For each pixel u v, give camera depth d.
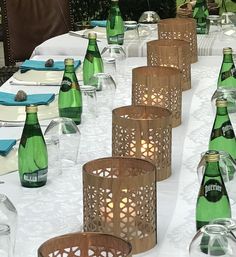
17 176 2.15
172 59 3.00
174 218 1.84
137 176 1.63
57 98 2.96
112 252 1.46
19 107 2.79
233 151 2.17
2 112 2.74
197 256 1.43
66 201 1.97
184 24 3.55
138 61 3.75
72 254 1.46
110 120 2.70
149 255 1.65
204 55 3.81
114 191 1.63
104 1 5.80
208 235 1.43
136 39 3.94
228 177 1.88
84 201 1.68
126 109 2.17
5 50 4.96
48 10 4.93
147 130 2.05
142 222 1.65
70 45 4.01
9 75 4.00
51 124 2.25
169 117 2.09
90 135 2.53
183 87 3.08
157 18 4.37
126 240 1.50
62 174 2.16
